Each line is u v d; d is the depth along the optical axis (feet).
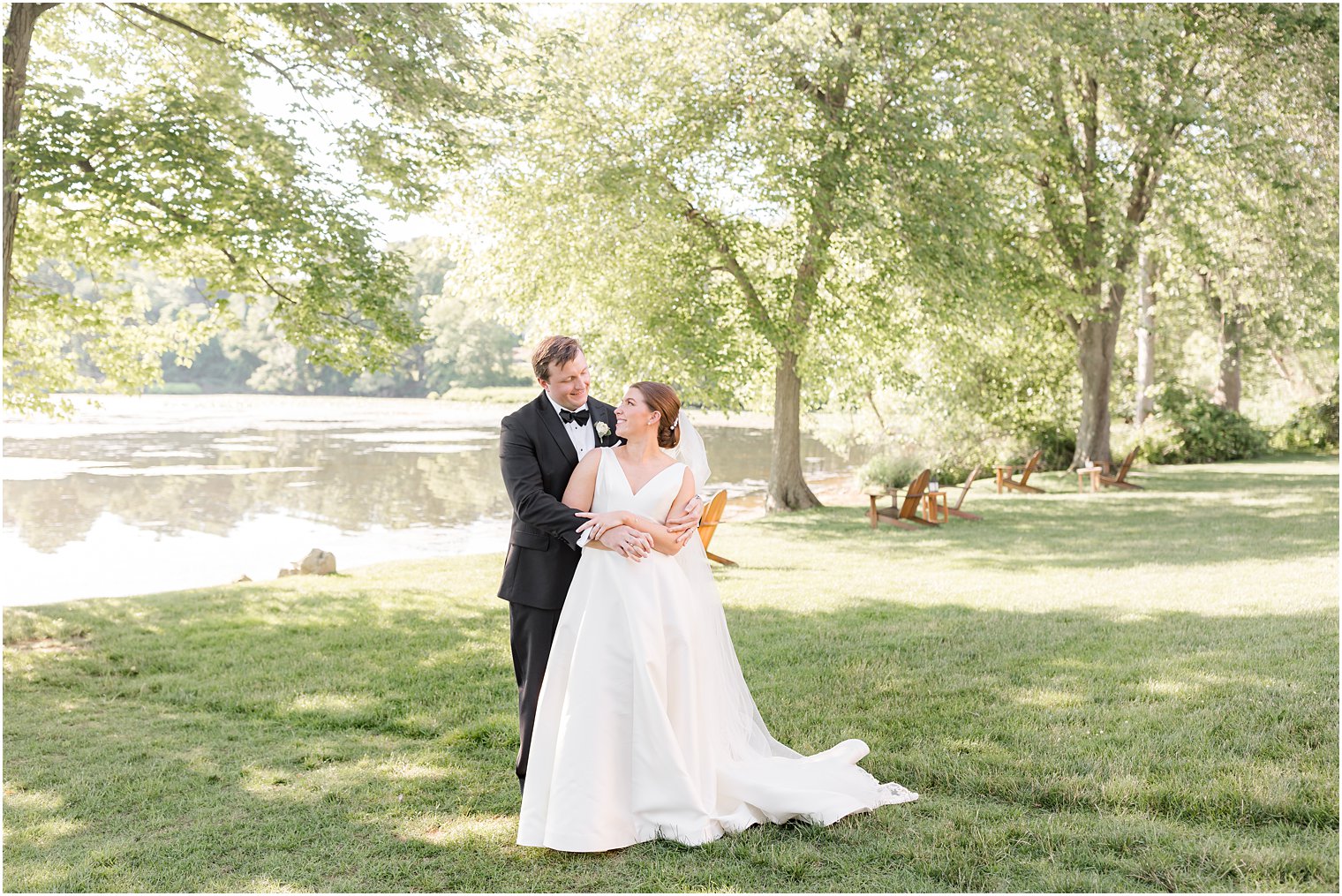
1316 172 57.16
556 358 12.64
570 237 49.42
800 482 56.29
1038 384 78.89
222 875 10.77
